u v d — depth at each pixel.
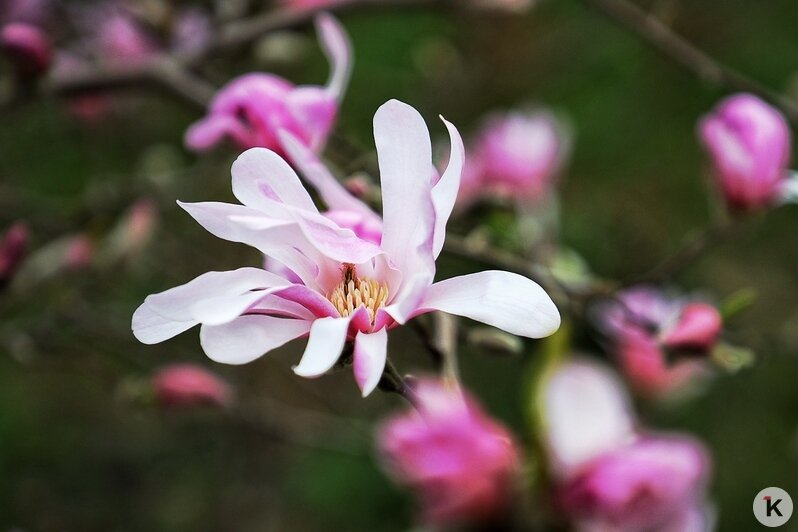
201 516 1.20
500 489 0.57
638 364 0.76
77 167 1.28
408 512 1.08
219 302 0.54
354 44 1.31
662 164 1.32
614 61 1.28
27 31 0.80
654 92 1.31
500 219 0.77
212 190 1.09
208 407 0.84
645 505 0.58
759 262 1.29
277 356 1.15
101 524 1.20
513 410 1.07
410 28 1.29
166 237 1.12
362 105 1.25
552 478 0.58
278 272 0.57
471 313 0.54
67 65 0.99
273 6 0.92
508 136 0.91
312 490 1.13
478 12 0.93
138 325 0.54
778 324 1.23
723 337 0.74
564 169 1.23
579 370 0.59
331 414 1.12
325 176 0.58
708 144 0.73
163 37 0.96
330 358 0.53
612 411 0.59
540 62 1.26
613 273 1.18
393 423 0.58
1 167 1.22
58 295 1.01
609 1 0.87
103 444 1.24
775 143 0.72
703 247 0.73
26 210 1.00
